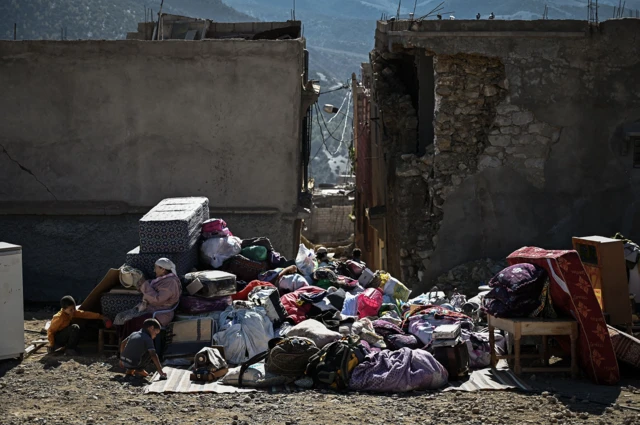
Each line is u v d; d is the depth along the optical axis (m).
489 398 8.30
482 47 15.12
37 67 15.17
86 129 15.27
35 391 8.65
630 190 15.45
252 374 8.91
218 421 7.42
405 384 8.63
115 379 9.19
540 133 15.35
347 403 8.12
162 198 15.32
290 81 15.08
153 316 10.26
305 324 10.08
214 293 10.74
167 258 10.73
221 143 15.23
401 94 18.27
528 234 15.55
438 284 15.54
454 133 15.49
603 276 10.43
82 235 15.39
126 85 15.17
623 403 8.08
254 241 13.04
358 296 11.66
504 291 9.39
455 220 15.58
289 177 15.24
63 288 15.42
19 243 15.44
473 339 9.87
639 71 15.27
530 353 10.12
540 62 15.20
